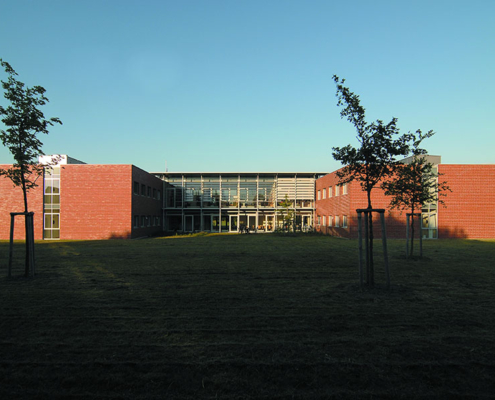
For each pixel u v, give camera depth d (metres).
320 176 40.88
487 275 10.45
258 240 26.84
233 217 40.53
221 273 10.79
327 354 4.51
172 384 3.77
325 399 3.48
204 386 3.73
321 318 6.03
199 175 40.03
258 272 10.98
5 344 4.88
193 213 40.47
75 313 6.38
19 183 10.20
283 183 40.44
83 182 28.89
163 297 7.60
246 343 4.88
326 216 35.50
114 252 17.38
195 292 8.10
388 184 14.66
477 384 3.75
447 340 5.00
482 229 28.19
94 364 4.25
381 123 8.54
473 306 6.83
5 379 3.89
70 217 28.75
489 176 28.30
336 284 9.02
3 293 8.02
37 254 16.52
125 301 7.25
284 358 4.39
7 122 9.55
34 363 4.27
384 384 3.75
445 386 3.71
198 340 5.01
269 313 6.36
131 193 28.89
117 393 3.61
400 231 27.89
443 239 27.62
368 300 7.29
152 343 4.90
